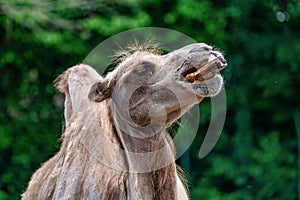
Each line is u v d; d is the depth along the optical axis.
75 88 11.91
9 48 29.03
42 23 27.30
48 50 29.12
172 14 28.23
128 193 10.21
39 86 29.42
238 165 27.59
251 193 27.05
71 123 11.57
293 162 27.78
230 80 30.02
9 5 26.47
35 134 28.59
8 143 27.98
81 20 27.67
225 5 29.98
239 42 30.38
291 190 27.20
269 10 30.86
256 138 29.22
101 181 10.44
